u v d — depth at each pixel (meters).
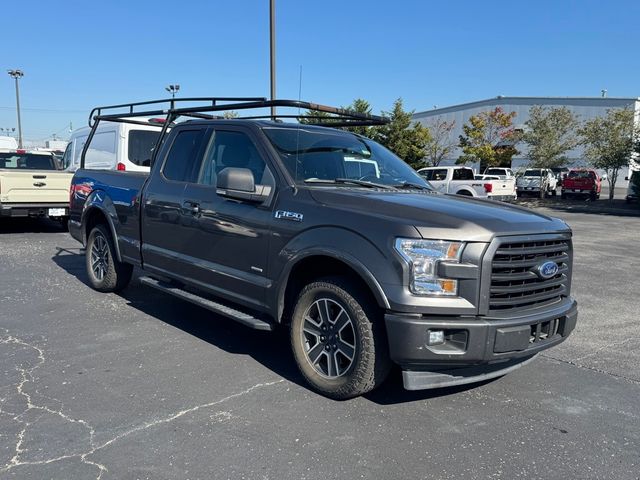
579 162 42.69
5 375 4.29
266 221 4.32
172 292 5.29
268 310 4.33
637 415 3.97
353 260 3.66
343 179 4.60
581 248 12.84
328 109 5.05
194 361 4.70
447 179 23.22
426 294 3.46
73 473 2.99
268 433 3.49
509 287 3.61
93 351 4.88
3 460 3.10
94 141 12.77
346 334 3.95
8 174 11.41
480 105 52.72
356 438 3.47
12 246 10.62
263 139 4.62
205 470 3.06
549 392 4.34
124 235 6.23
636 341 5.73
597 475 3.16
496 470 3.17
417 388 3.59
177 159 5.56
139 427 3.52
